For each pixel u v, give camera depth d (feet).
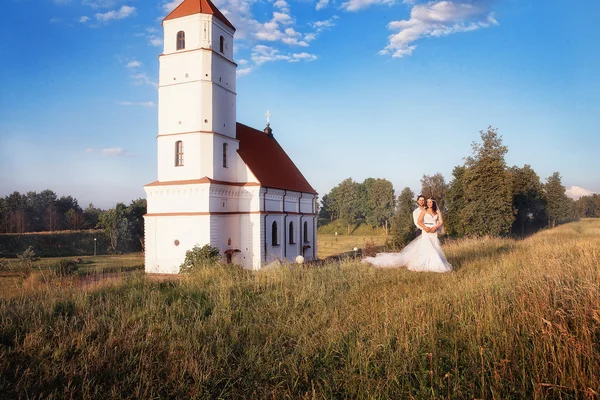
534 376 16.20
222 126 109.81
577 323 19.48
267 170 126.41
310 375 19.01
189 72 105.19
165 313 29.68
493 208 125.59
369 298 30.01
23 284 43.04
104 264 125.08
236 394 17.66
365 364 18.57
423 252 39.81
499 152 134.00
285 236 126.52
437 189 223.51
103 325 26.66
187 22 106.63
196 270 52.01
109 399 17.44
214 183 100.58
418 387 16.96
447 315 23.38
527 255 45.37
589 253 37.88
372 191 384.68
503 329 20.20
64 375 19.56
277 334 24.64
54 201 324.19
